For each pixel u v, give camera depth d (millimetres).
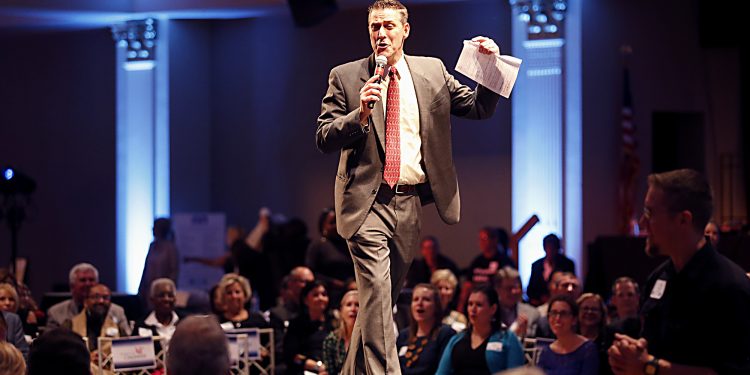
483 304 9523
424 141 5809
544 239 14125
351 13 19547
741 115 19094
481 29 18453
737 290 4898
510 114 18297
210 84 20531
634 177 17594
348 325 10117
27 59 20844
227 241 19203
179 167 19891
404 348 10148
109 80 20141
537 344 9727
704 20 18750
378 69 5617
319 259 14742
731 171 19109
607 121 17750
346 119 5551
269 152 20156
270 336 9945
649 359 4969
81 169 20359
